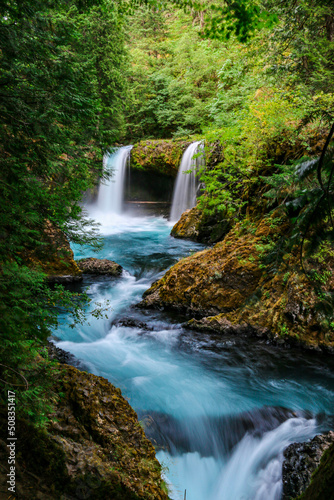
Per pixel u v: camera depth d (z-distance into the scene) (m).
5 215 3.19
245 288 7.67
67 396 3.54
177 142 20.33
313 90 9.09
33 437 2.70
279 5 9.03
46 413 3.18
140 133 27.62
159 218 21.70
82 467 2.81
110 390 3.83
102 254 13.57
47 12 3.80
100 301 9.16
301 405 5.19
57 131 3.65
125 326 7.79
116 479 2.87
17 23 3.33
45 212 4.29
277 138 8.45
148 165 21.25
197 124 24.27
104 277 11.12
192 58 25.28
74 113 3.90
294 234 1.48
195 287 8.21
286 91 9.16
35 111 3.44
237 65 11.97
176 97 25.89
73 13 6.99
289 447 4.18
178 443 4.60
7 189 3.24
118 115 22.61
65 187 4.79
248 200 9.27
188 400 5.29
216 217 14.23
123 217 22.02
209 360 6.43
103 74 20.41
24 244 4.11
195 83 25.77
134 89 25.97
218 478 4.24
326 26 9.49
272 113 8.09
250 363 6.31
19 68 3.38
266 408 5.13
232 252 8.20
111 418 3.51
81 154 4.57
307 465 3.86
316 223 1.39
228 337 7.11
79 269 10.73
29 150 3.81
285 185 1.52
